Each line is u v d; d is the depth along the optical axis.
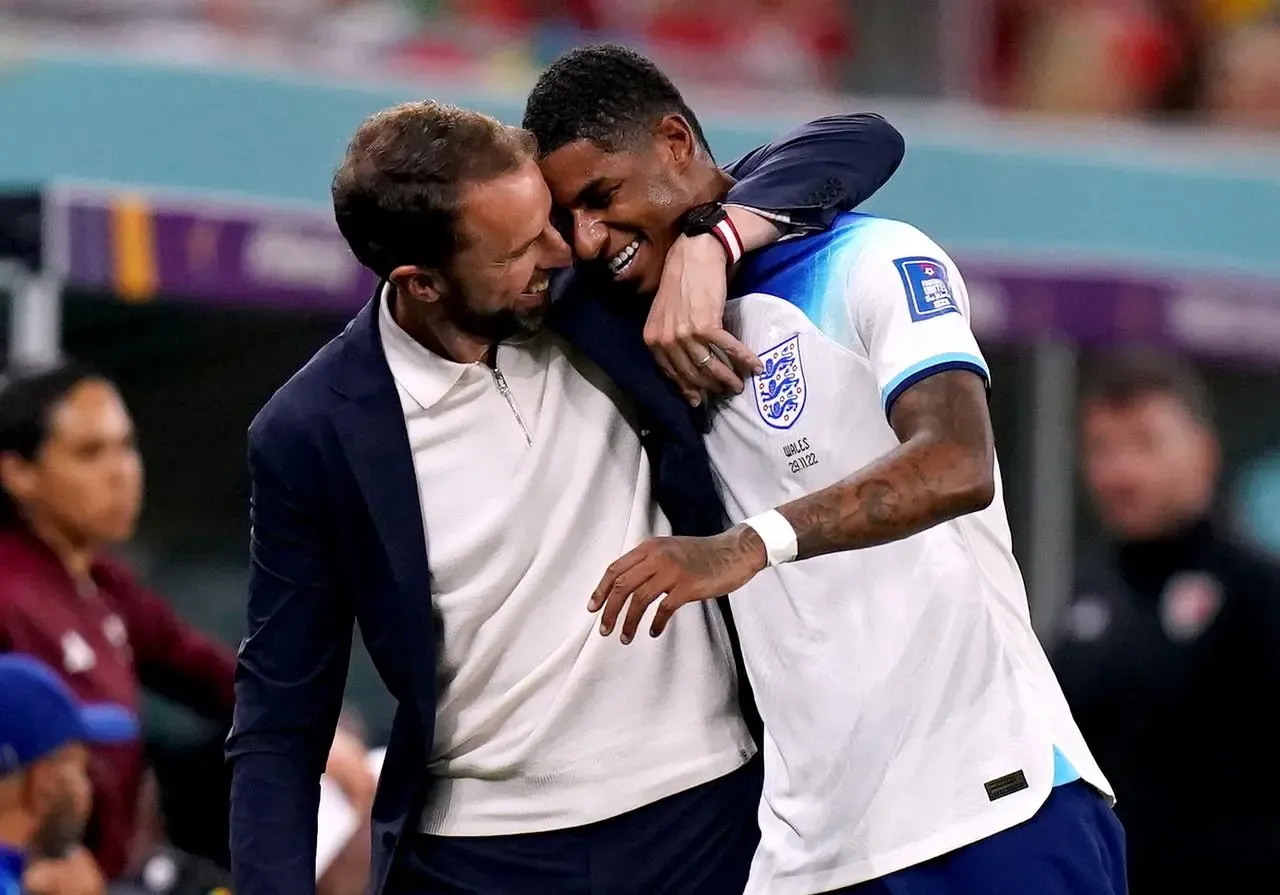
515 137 8.85
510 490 9.29
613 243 9.19
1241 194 24.94
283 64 21.64
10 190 15.25
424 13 25.42
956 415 8.17
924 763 8.79
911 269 8.67
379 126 8.89
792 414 8.95
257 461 9.31
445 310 9.12
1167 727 15.35
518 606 9.36
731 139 22.89
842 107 25.14
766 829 9.39
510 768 9.52
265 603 9.47
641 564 7.76
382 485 9.20
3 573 13.48
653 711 9.58
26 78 19.47
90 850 13.41
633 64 9.15
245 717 9.55
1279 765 15.16
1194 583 15.41
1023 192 23.72
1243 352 20.17
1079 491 23.42
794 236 9.11
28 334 16.94
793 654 9.11
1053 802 8.81
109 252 15.20
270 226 15.91
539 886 9.58
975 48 28.30
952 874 8.78
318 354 9.52
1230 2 31.95
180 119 20.02
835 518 7.86
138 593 14.47
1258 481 25.78
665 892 9.58
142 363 19.75
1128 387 15.59
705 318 8.80
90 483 13.84
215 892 13.93
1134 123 29.16
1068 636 16.03
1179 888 15.26
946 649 8.83
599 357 9.24
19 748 12.23
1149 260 24.31
